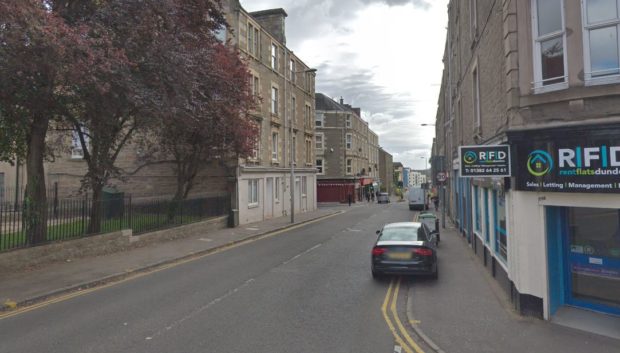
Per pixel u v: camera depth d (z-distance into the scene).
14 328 7.23
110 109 12.88
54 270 11.84
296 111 38.41
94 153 16.05
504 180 8.38
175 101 13.78
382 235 11.78
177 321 7.52
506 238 9.06
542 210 7.38
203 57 15.63
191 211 22.02
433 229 17.50
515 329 6.97
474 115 14.12
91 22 11.48
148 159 22.66
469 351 6.13
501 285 9.83
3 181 26.77
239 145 21.92
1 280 10.59
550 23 7.38
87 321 7.57
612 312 7.09
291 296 9.41
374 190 83.44
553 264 7.50
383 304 8.78
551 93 7.12
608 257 7.14
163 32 13.41
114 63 10.92
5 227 11.86
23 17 8.41
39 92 11.55
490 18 10.24
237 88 20.53
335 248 17.20
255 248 17.42
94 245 14.36
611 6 6.64
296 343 6.45
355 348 6.27
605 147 6.48
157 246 16.92
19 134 14.78
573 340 6.41
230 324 7.35
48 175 28.41
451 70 24.23
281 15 34.91
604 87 6.58
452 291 9.74
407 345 6.42
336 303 8.84
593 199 6.67
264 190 30.62
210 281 10.98
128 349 6.16
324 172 63.00
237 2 26.52
